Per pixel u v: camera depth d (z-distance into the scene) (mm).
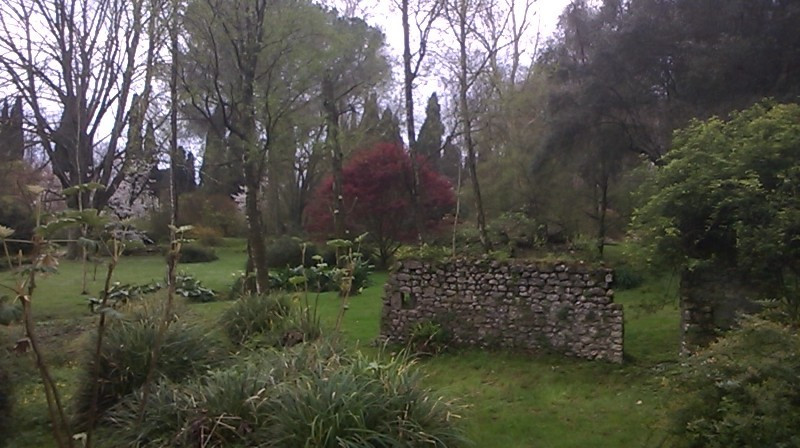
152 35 14773
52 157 21906
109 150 21188
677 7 16812
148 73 16422
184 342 6344
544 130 21438
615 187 21391
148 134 17750
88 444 4160
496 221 21578
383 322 10828
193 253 25594
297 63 13477
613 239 22328
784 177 7504
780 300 7199
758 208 7500
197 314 9070
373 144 25281
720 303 8430
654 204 8250
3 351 6176
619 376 8836
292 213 32938
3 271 15492
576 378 8828
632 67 17234
